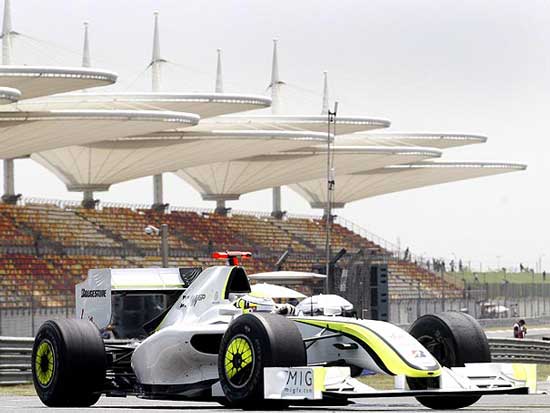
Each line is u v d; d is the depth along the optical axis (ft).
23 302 213.46
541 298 314.55
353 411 48.34
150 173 342.44
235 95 291.58
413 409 51.47
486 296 303.07
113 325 63.87
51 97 286.66
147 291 60.90
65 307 213.05
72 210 299.79
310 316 53.93
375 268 208.13
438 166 425.28
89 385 56.39
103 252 272.92
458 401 52.70
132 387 59.41
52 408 56.29
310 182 440.86
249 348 48.93
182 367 55.93
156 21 338.95
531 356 137.59
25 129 263.08
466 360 53.01
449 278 350.23
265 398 47.78
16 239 265.34
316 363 51.98
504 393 49.57
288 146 330.54
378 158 380.58
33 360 58.39
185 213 339.16
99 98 287.28
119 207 320.09
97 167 339.57
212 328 54.54
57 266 256.52
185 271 62.13
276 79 383.04
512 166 426.92
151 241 302.25
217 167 389.80
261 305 54.80
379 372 49.11
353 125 342.85
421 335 54.75
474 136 406.00
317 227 377.50
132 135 280.31
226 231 342.03
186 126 279.90
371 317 207.00
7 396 88.33
